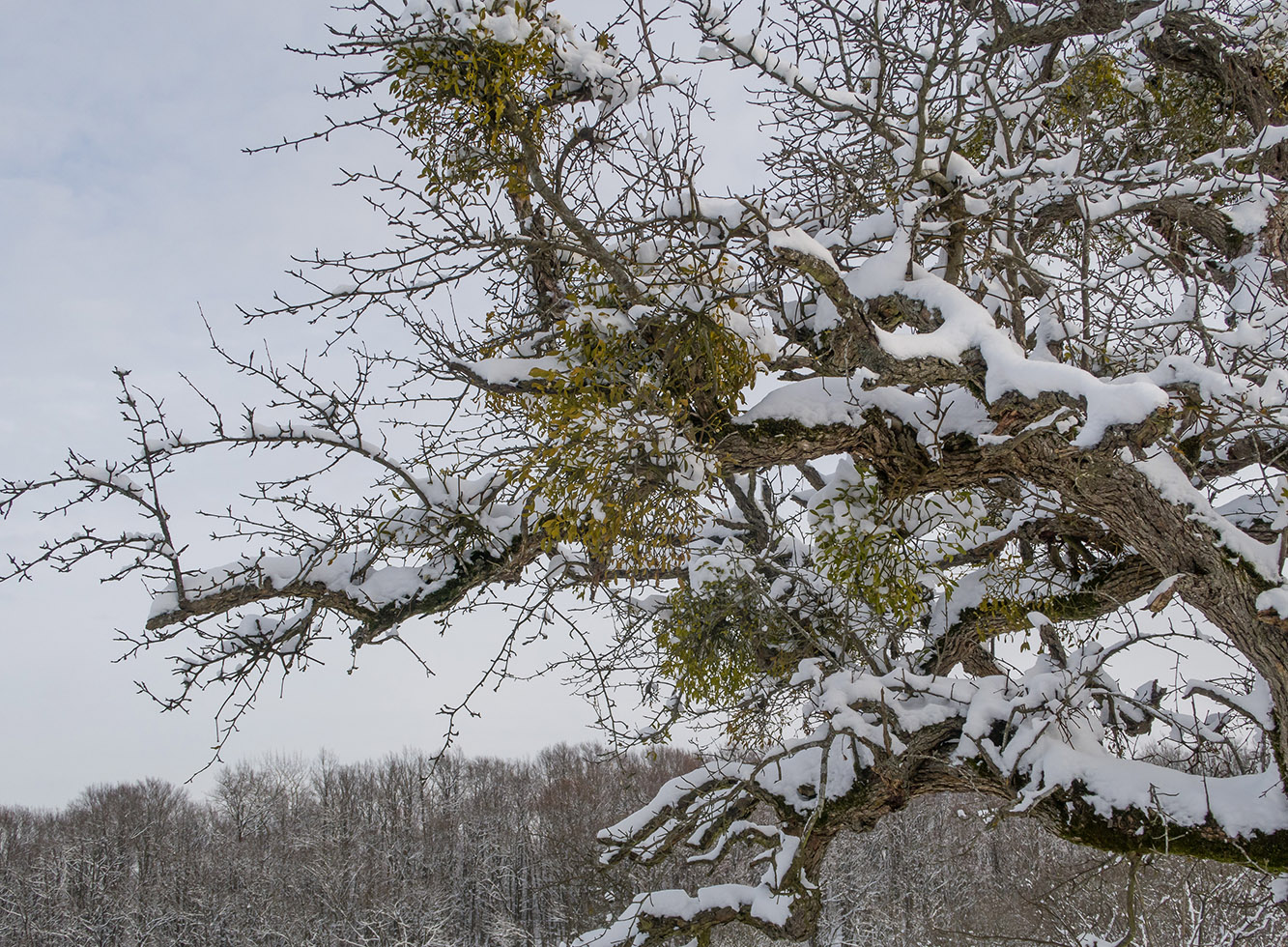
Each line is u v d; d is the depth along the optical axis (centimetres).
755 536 739
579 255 527
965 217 491
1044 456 467
